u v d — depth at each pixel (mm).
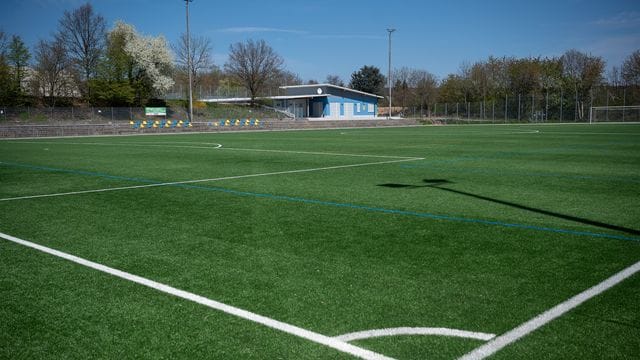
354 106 69312
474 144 22250
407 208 7965
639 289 4277
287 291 4344
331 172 12680
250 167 13945
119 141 27016
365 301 4090
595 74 63500
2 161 16281
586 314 3770
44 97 58969
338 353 3223
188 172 12930
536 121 55062
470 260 5180
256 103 69875
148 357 3217
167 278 4734
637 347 3246
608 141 23297
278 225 6867
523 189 9781
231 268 5008
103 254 5562
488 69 75938
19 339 3518
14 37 52250
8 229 6820
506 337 3408
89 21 60312
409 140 25656
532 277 4633
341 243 5895
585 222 6883
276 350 3275
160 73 62094
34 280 4727
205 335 3514
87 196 9422
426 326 3600
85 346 3393
